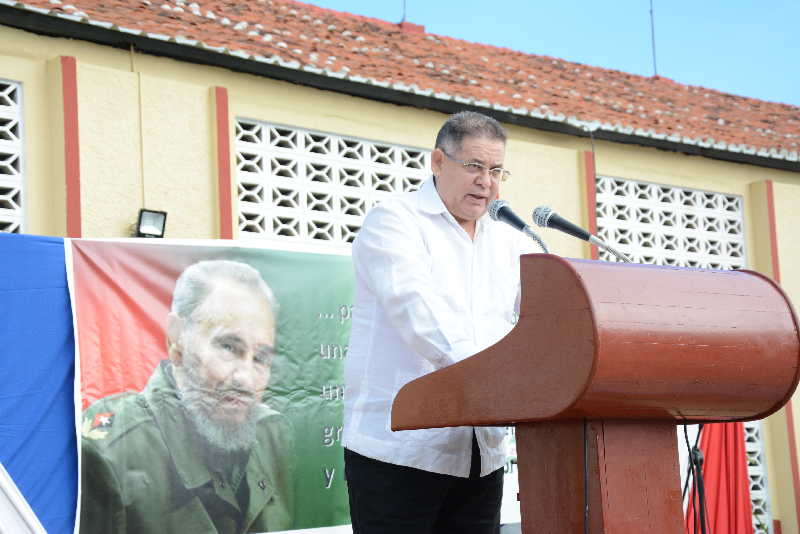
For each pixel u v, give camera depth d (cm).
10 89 637
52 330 550
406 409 257
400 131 792
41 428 540
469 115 310
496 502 316
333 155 759
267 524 605
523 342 225
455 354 267
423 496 296
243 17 778
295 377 635
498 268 320
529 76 950
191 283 604
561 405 214
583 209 888
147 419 571
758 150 977
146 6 706
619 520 228
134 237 654
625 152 933
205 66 712
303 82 745
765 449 963
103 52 673
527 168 866
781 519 953
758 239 1001
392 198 308
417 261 293
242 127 741
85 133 649
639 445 235
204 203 695
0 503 297
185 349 594
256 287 630
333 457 640
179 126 691
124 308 574
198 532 577
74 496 545
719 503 796
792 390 241
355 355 312
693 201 977
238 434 604
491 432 304
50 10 632
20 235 546
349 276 672
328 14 872
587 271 217
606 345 208
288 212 729
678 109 1029
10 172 640
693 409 231
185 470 579
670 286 226
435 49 912
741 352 229
